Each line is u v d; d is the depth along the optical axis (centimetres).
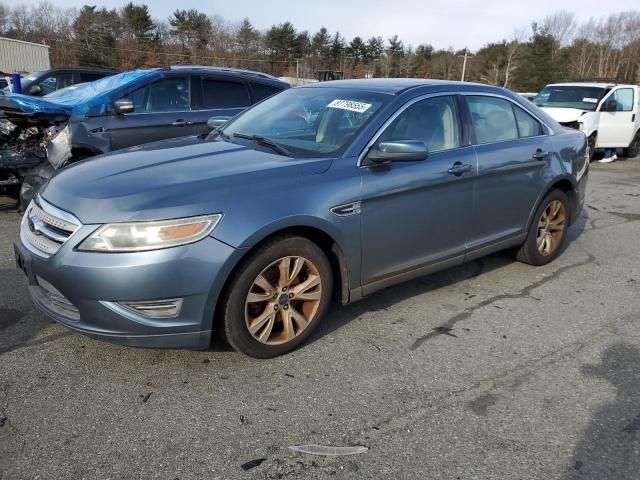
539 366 329
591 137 1265
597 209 777
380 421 271
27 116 581
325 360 326
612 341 365
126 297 268
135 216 268
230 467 236
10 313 368
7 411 267
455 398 292
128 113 627
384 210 349
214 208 281
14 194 679
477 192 411
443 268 408
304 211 307
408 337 360
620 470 242
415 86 396
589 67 7081
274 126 400
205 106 695
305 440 255
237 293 295
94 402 277
